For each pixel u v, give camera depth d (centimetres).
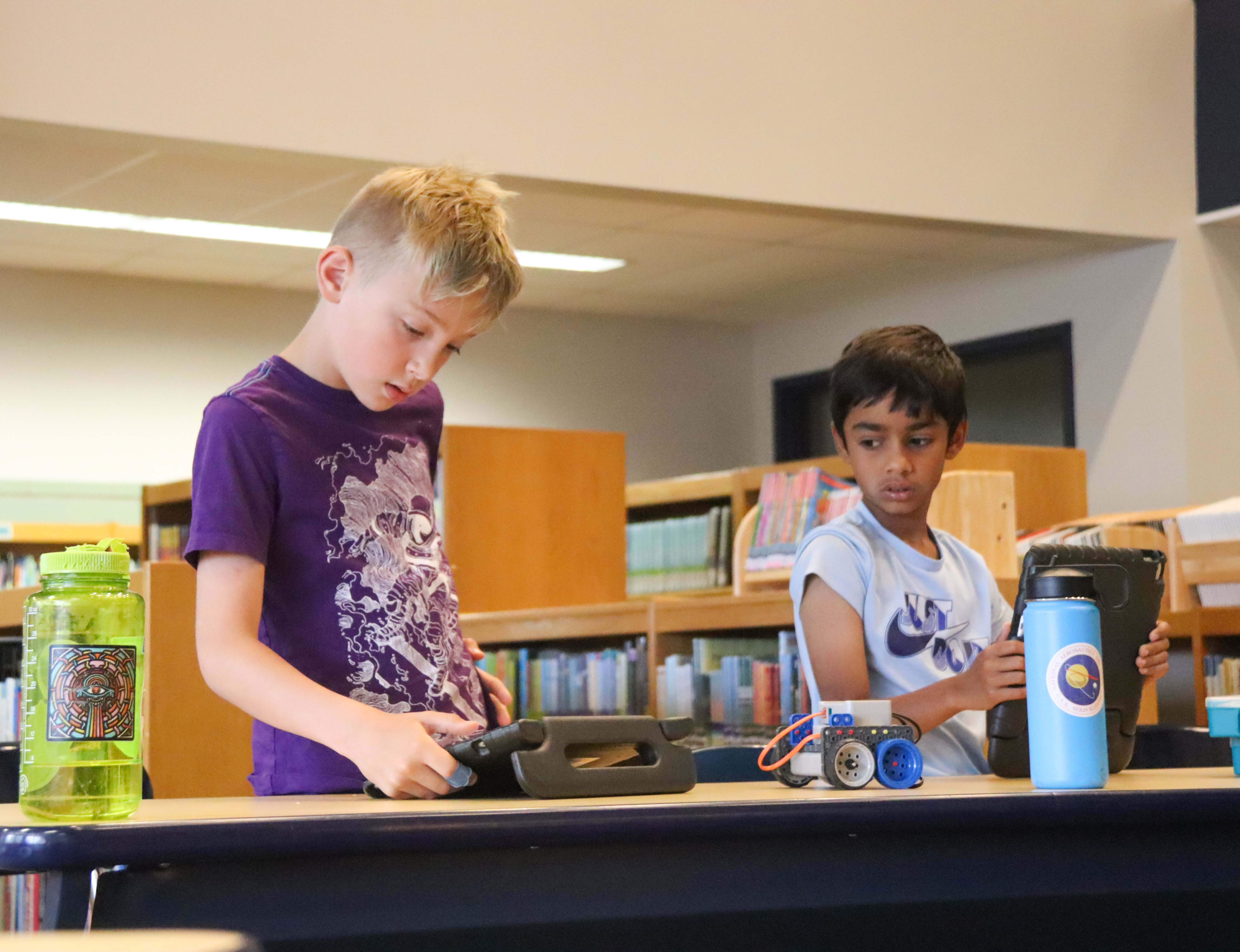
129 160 497
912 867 91
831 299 746
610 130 468
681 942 92
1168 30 559
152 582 241
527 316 764
